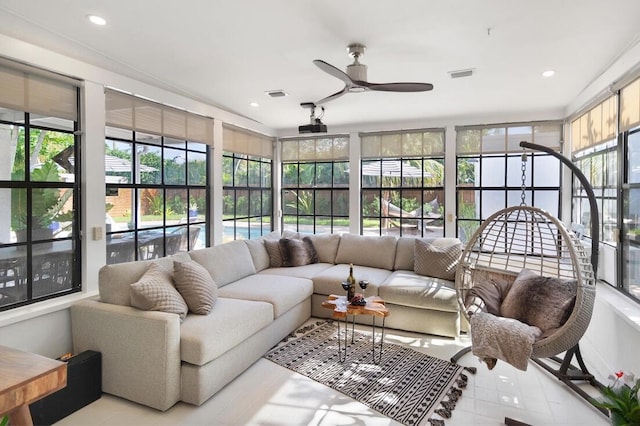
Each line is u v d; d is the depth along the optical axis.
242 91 3.87
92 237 2.95
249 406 2.37
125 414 2.27
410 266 4.41
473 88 3.65
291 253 4.60
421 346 3.33
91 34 2.53
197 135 4.12
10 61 2.37
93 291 2.94
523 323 2.59
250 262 4.18
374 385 2.62
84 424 2.17
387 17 2.24
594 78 3.36
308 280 4.03
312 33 2.47
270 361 3.00
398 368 2.88
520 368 2.26
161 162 3.75
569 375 2.63
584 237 3.98
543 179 4.62
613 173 3.24
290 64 3.06
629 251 2.91
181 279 2.79
